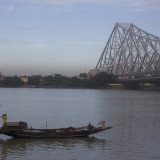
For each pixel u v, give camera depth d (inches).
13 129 1380.4
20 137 1391.5
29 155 1149.7
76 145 1284.4
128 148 1242.6
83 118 2130.9
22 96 5002.5
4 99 4195.4
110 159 1106.1
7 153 1173.1
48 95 5310.0
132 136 1459.2
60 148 1239.5
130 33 7391.7
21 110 2674.7
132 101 3727.9
